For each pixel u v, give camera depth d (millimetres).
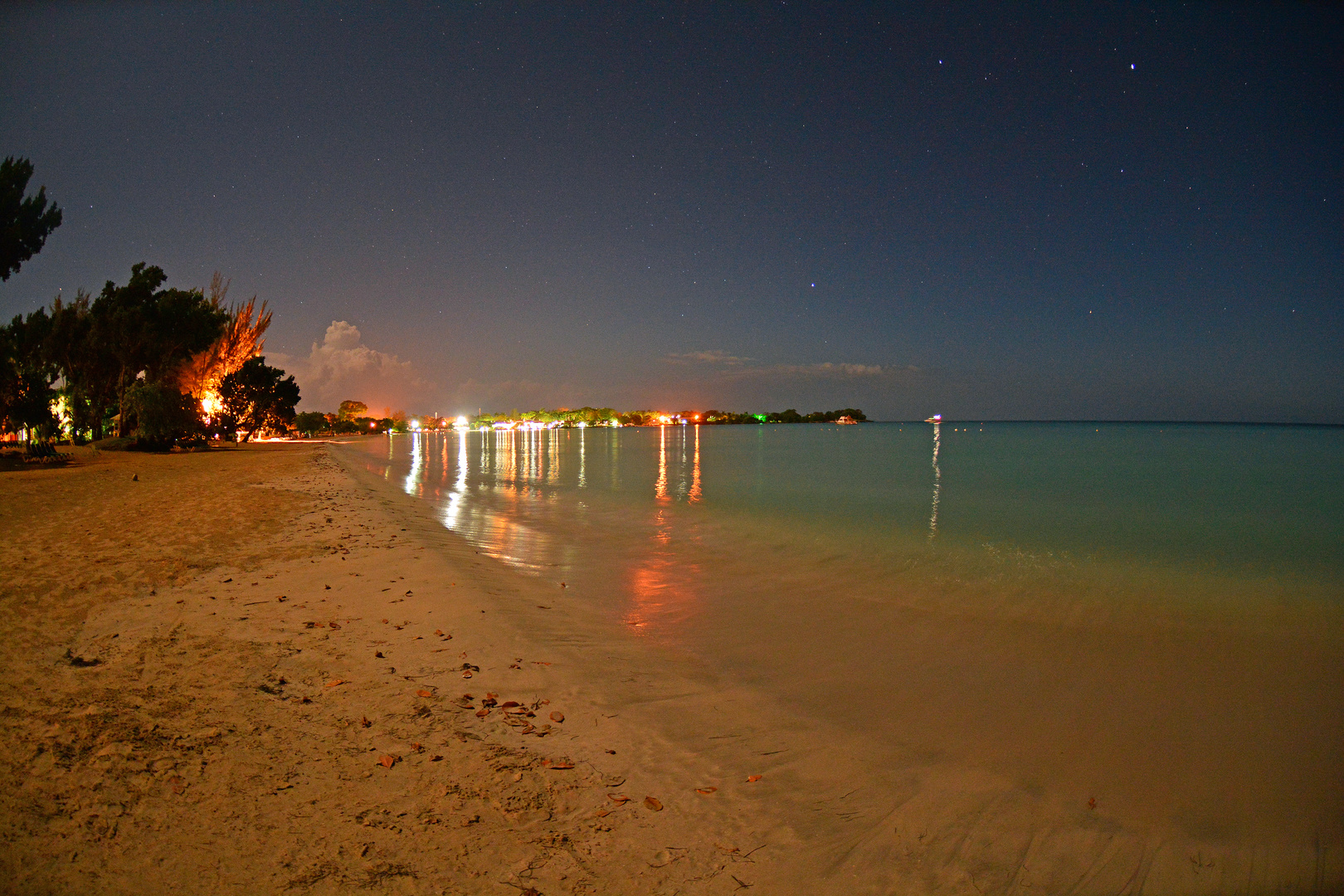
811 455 65938
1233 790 4602
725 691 5973
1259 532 17703
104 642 6062
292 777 3912
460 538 13867
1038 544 15570
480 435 170750
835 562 12672
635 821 3783
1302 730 5594
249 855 3160
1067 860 3732
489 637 6793
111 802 3498
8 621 6559
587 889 3162
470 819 3637
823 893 3281
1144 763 4961
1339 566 13430
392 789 3879
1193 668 7156
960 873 3555
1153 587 11312
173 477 23984
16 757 3873
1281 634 8547
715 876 3354
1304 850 3902
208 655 5836
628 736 4895
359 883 3027
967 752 5031
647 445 98688
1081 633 8352
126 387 43938
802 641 7609
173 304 44938
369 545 11555
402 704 5062
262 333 70562
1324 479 34969
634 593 9617
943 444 95000
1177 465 46719
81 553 9914
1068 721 5688
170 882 2924
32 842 3104
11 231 27547
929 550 14367
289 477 26578
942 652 7402
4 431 31031
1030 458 57406
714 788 4246
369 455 57531
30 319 42156
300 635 6520
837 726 5375
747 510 21531
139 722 4453
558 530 16141
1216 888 3557
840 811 4090
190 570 9133
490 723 4871
